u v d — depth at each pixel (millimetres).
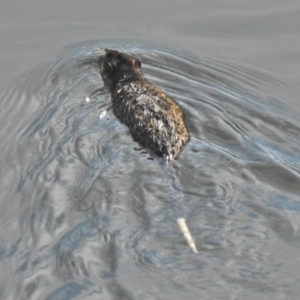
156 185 12438
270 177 12633
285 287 10352
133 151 13375
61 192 12422
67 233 11539
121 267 10766
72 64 16562
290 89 15492
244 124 14086
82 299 10242
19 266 10969
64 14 18797
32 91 15594
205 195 12203
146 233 11398
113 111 14844
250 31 17828
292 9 18562
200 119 14258
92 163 13070
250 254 10945
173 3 19094
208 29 18000
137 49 17125
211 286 10383
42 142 13719
